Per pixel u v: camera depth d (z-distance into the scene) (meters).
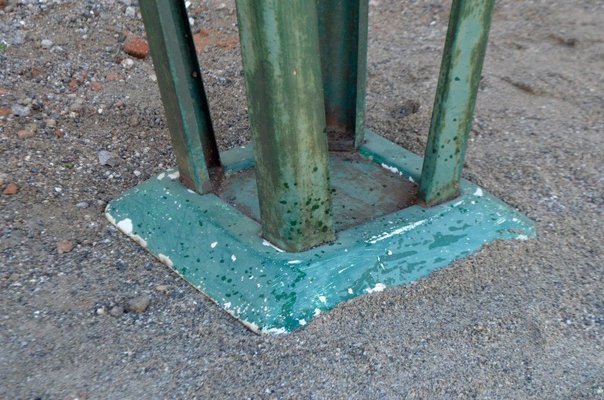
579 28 3.52
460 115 2.08
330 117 2.56
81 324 1.99
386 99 3.08
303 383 1.78
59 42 3.30
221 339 1.92
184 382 1.80
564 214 2.34
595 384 1.77
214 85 3.18
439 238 2.12
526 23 3.62
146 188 2.36
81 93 3.02
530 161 2.62
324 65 2.45
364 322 1.93
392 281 2.02
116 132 2.84
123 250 2.27
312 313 1.92
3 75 3.03
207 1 3.78
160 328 1.97
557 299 2.01
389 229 2.09
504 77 3.17
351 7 2.30
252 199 2.30
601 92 3.02
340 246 2.02
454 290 2.03
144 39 3.38
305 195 1.91
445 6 3.87
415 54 3.44
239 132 2.89
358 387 1.77
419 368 1.81
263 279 1.97
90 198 2.50
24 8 3.46
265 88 1.73
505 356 1.84
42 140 2.73
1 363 1.86
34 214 2.40
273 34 1.64
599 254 2.18
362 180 2.40
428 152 2.14
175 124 2.21
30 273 2.17
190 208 2.22
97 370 1.84
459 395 1.74
